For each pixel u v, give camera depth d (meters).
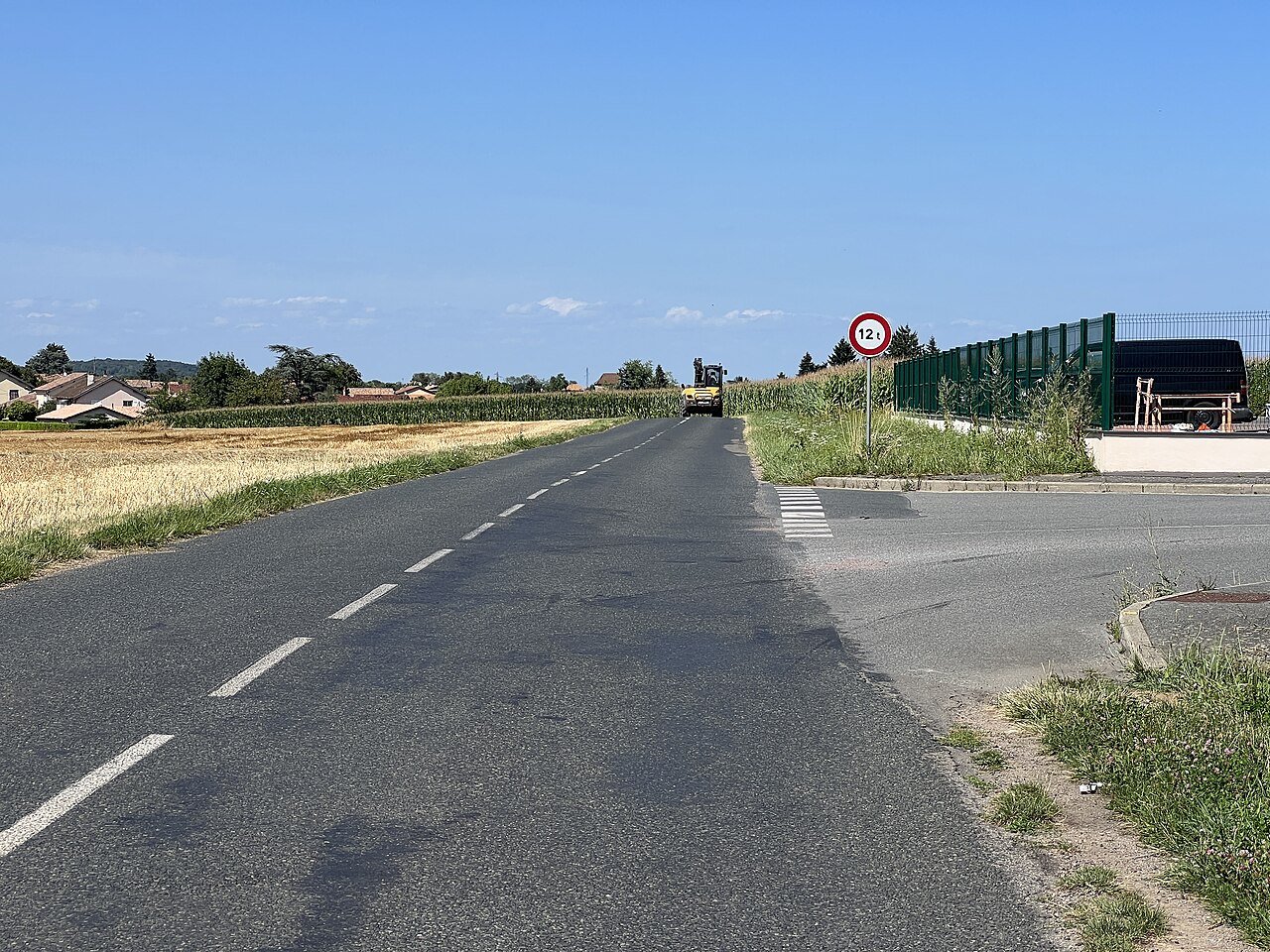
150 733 6.26
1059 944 3.90
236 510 16.97
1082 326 24.66
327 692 7.12
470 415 112.94
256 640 8.59
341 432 79.12
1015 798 5.21
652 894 4.27
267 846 4.71
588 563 12.47
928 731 6.41
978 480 21.20
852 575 11.68
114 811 5.09
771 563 12.46
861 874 4.47
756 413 80.44
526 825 4.97
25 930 3.96
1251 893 4.11
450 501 19.67
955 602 10.22
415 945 3.87
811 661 8.04
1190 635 8.17
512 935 3.95
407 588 10.89
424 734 6.28
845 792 5.41
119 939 3.90
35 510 18.53
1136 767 5.43
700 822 5.02
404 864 4.54
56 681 7.34
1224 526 15.18
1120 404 27.09
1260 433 22.33
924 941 3.92
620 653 8.27
